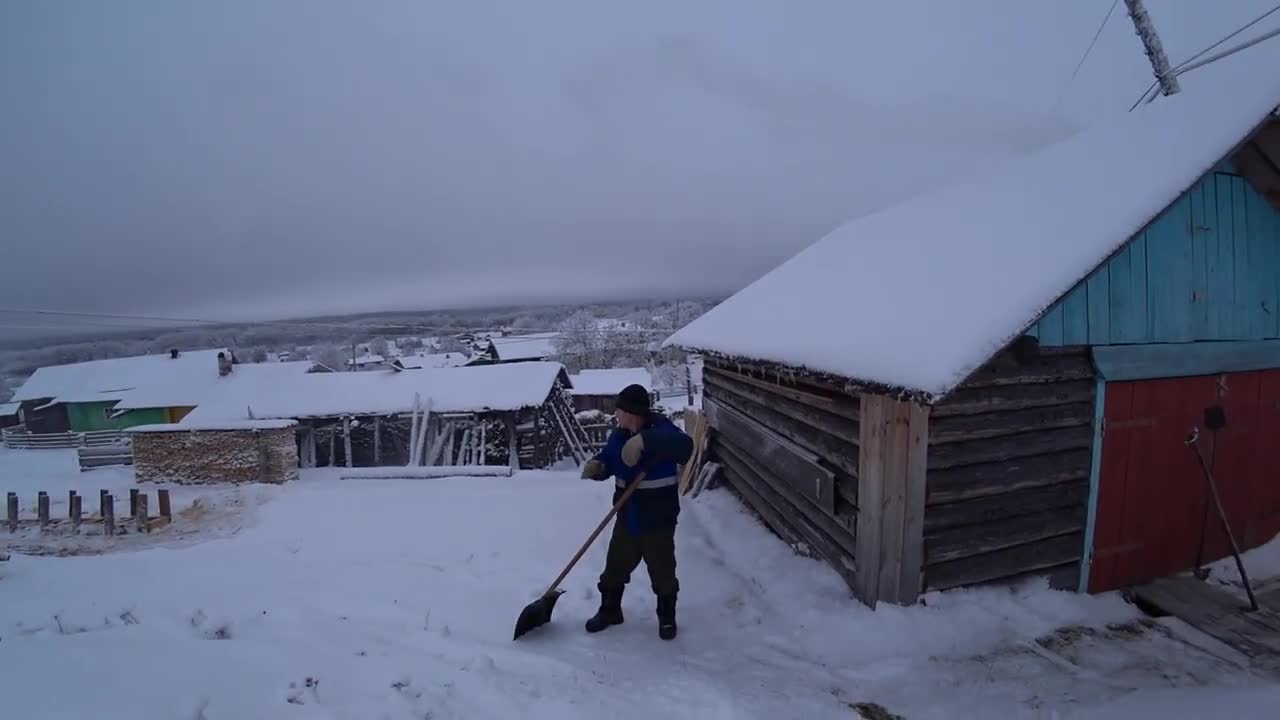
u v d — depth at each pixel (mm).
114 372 34250
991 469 4312
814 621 4305
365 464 18609
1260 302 4809
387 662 3521
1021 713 3234
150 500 12344
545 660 3695
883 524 4242
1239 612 4320
